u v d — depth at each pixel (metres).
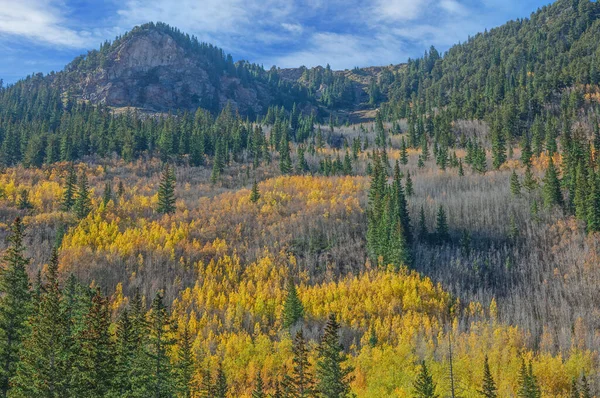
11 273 43.34
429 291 116.38
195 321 103.44
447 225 146.00
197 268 127.75
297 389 54.44
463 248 135.75
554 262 127.94
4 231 132.25
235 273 125.56
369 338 98.88
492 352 93.88
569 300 114.56
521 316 110.38
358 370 89.94
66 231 137.62
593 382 87.25
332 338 55.34
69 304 55.06
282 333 102.81
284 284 123.94
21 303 43.09
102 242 133.12
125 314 50.00
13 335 42.22
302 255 137.50
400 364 90.94
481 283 124.25
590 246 129.38
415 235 145.12
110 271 119.94
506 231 143.00
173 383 49.56
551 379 88.50
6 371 40.50
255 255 135.50
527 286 121.25
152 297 113.19
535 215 144.88
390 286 117.38
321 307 110.75
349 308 110.94
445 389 79.88
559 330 105.19
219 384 67.88
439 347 96.56
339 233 145.62
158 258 127.62
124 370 46.06
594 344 98.81
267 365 90.44
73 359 41.12
